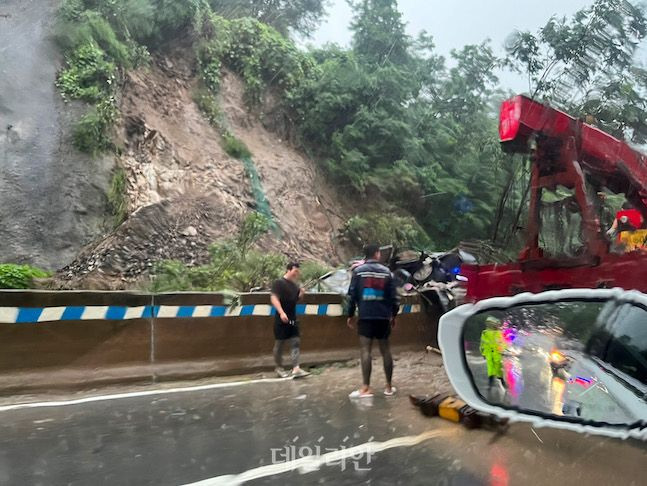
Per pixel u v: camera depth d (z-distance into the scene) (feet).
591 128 19.29
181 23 66.44
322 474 13.12
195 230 46.68
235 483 12.48
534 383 11.44
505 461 13.97
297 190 65.05
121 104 54.24
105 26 56.13
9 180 43.19
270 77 74.23
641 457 13.82
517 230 20.30
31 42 52.06
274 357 25.48
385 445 15.24
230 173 58.03
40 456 13.73
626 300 10.70
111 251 40.57
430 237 71.56
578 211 18.79
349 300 21.94
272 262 42.34
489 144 65.62
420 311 33.76
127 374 22.45
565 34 33.14
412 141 75.77
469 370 12.12
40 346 20.88
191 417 17.81
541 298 11.51
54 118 48.01
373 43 88.22
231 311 25.79
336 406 19.63
